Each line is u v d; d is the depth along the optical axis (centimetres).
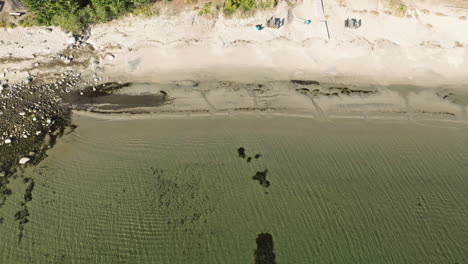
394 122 2594
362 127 2556
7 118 2489
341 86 2766
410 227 2056
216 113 2609
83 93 2678
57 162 2314
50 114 2545
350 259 1955
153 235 2019
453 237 2020
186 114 2602
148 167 2298
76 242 1984
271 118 2592
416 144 2455
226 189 2208
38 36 2859
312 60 2883
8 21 2877
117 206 2120
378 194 2189
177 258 1948
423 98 2720
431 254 1967
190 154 2367
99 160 2330
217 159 2345
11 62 2750
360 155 2381
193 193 2184
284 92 2727
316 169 2303
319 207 2136
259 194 2189
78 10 2878
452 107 2680
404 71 2855
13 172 2259
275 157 2359
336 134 2506
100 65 2817
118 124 2534
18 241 1981
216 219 2084
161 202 2144
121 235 2014
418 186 2228
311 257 1962
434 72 2852
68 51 2836
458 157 2381
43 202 2131
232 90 2727
